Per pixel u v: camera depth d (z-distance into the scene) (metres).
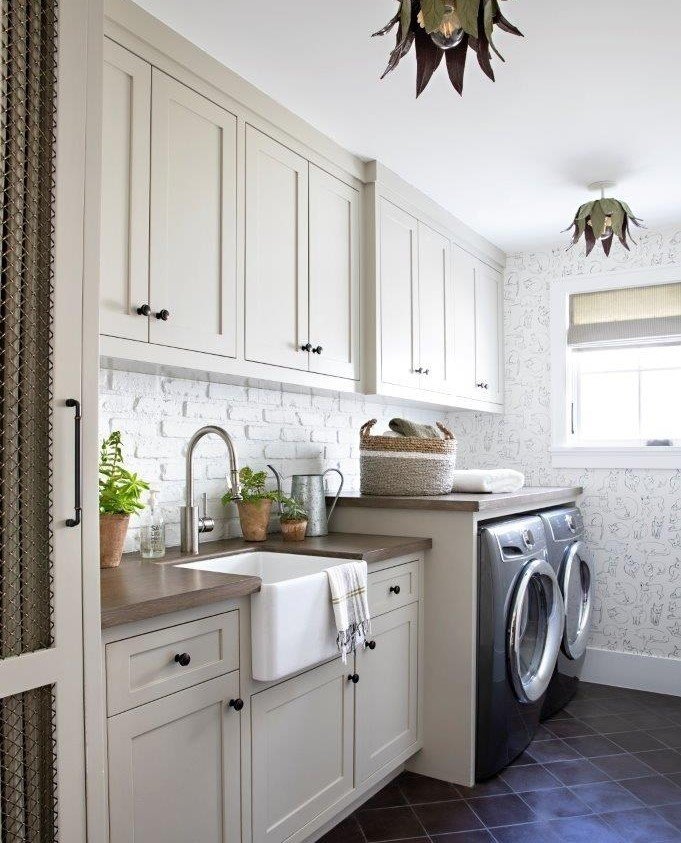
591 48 1.97
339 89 2.20
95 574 1.25
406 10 1.13
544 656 2.83
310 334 2.42
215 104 2.03
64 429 1.20
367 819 2.19
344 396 2.98
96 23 1.27
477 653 2.45
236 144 2.10
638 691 3.47
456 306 3.40
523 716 2.63
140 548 2.04
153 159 1.82
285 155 2.32
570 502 3.63
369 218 2.75
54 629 1.18
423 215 3.11
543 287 3.88
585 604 3.43
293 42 1.95
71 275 1.22
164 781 1.44
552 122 2.42
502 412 3.93
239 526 2.55
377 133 2.51
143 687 1.39
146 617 1.37
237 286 2.09
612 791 2.37
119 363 1.92
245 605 1.67
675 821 2.17
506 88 2.19
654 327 3.57
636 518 3.56
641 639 3.53
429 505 2.53
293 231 2.35
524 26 1.87
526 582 2.59
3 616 1.13
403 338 2.93
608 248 2.77
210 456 2.44
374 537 2.57
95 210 1.26
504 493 2.98
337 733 2.03
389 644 2.31
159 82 1.84
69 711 1.20
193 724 1.52
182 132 1.91
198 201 1.96
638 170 2.83
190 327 1.92
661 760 2.62
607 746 2.75
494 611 2.44
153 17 1.81
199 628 1.53
